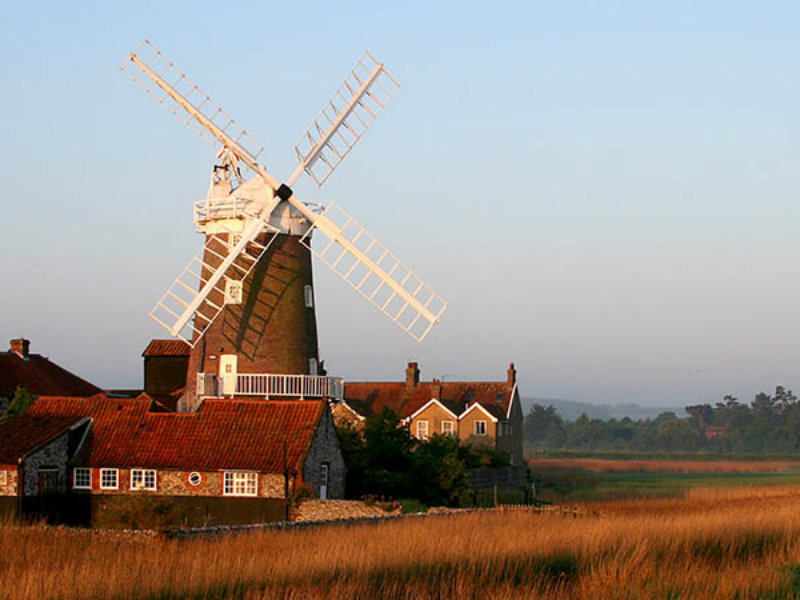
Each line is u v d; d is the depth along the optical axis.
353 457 89.44
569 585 48.81
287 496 77.44
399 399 152.62
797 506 87.75
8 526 58.12
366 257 95.56
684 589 47.69
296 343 92.25
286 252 93.00
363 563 47.78
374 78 99.81
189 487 79.19
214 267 92.06
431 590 45.03
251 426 82.12
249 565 46.09
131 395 115.50
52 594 40.91
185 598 42.00
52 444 79.19
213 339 91.31
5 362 106.31
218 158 94.00
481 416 146.00
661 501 107.88
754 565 54.69
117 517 76.94
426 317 94.88
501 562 50.38
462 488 92.94
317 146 95.19
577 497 118.50
